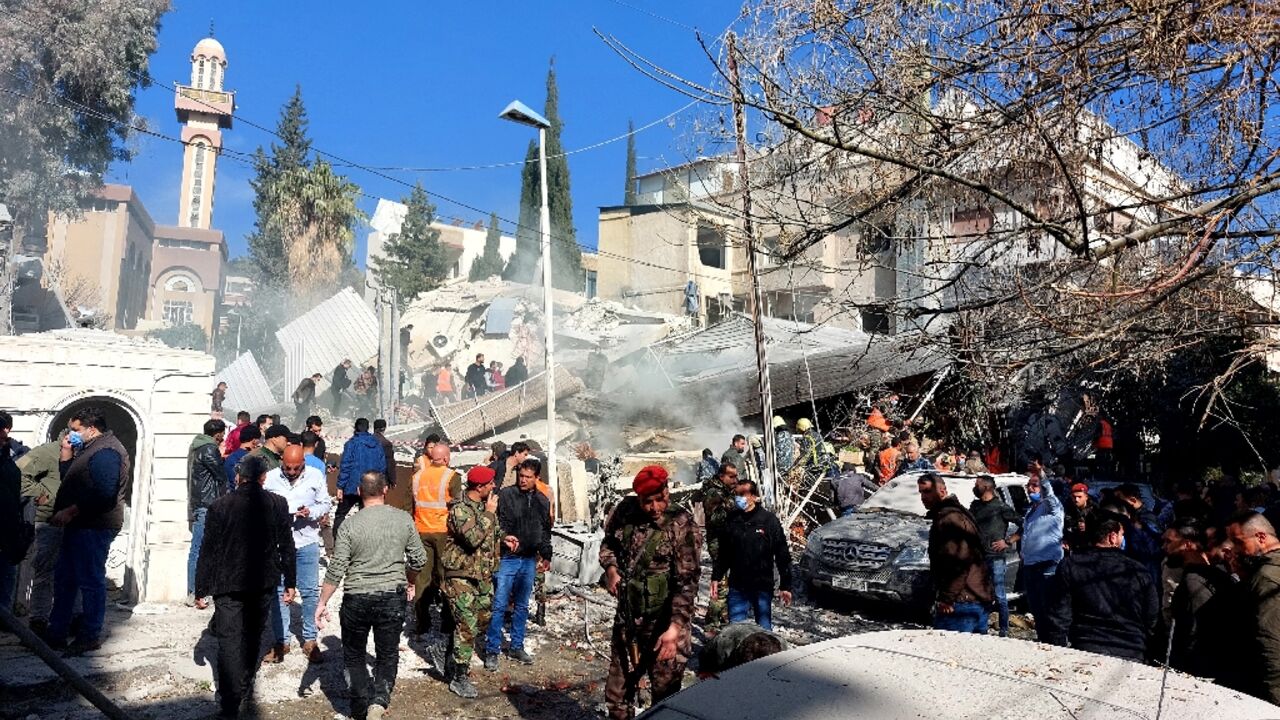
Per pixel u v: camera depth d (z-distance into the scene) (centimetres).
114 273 6181
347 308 2970
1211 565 508
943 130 631
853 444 1698
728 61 634
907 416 1744
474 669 725
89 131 2830
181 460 917
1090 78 584
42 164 2680
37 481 738
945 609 648
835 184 725
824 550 1034
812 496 1493
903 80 623
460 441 1645
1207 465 1950
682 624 505
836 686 238
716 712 228
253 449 860
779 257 708
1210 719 218
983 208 729
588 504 1313
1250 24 526
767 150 705
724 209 729
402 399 2714
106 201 6206
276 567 598
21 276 2636
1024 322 647
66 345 887
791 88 643
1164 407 1822
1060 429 1938
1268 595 442
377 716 569
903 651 273
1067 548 930
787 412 1853
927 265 700
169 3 2875
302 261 3953
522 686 682
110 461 693
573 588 1040
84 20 2656
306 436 760
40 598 710
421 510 742
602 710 638
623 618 526
